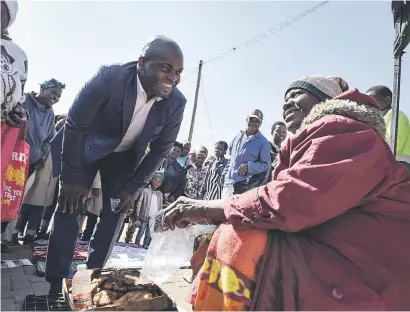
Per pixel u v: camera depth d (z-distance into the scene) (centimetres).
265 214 144
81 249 421
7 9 205
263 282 145
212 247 161
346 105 158
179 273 343
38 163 433
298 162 145
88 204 454
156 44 231
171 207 181
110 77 231
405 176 149
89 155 245
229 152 539
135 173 276
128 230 532
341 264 141
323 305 135
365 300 132
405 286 137
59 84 432
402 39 258
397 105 270
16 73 213
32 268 337
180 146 608
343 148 141
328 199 135
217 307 152
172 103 258
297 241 147
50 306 192
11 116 226
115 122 246
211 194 576
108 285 187
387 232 143
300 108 179
